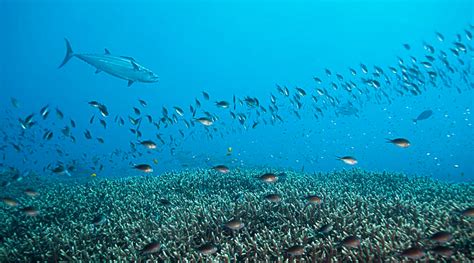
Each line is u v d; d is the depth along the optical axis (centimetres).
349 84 1541
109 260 637
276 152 4650
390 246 582
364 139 5234
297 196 921
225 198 965
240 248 630
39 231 838
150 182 1198
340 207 795
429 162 3706
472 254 537
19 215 1009
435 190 1127
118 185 1212
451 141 4619
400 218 704
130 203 977
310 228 682
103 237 764
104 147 5784
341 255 587
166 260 617
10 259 721
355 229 670
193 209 859
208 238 705
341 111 2270
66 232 783
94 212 951
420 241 602
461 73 1548
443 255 501
